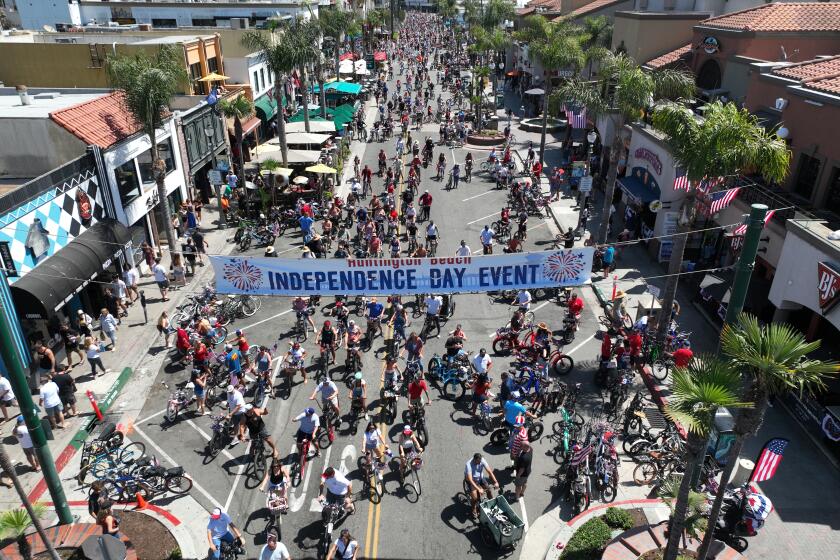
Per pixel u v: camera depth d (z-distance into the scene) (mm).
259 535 14273
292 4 60906
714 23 31641
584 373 20891
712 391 9828
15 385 12562
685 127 19125
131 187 27578
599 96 28312
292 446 17266
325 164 40031
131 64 25922
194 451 17109
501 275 15828
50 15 72938
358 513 14898
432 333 23422
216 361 20438
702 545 11938
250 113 42938
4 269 18719
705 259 26625
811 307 17859
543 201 36656
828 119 19984
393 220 32062
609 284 26938
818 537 14266
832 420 16828
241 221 32219
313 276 15734
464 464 16531
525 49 68312
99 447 16125
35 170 24891
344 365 21203
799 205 20812
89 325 23172
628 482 15969
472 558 13672
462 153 49719
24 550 11273
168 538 14172
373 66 88250
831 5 29672
